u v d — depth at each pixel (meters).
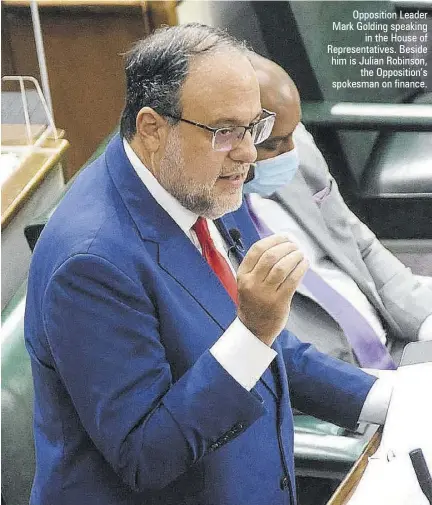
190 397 3.89
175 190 3.99
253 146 3.94
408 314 7.42
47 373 4.20
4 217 7.01
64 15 8.35
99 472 4.24
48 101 8.24
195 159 3.87
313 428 5.69
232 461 4.36
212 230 4.67
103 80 8.66
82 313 3.87
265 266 3.79
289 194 7.01
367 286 7.24
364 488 4.22
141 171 4.12
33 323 4.20
